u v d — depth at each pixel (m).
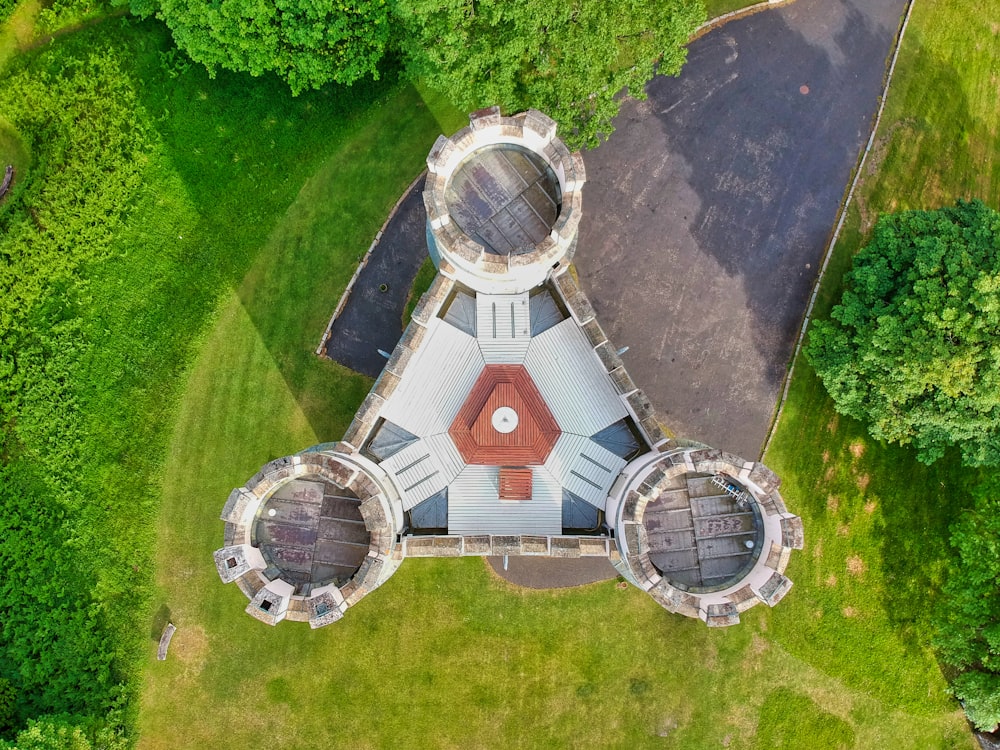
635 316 48.66
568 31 37.84
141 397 48.16
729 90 50.34
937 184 50.28
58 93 50.00
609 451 36.22
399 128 49.75
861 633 46.94
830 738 46.47
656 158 49.69
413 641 46.34
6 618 46.06
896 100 50.50
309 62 43.62
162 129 50.06
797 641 46.88
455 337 36.78
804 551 47.53
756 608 47.12
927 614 46.91
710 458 30.67
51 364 48.19
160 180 49.75
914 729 46.59
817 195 49.69
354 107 49.84
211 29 43.78
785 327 48.66
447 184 34.31
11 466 47.72
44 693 45.22
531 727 46.00
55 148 49.53
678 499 33.00
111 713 45.19
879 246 43.53
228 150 49.91
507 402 34.53
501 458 34.88
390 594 46.56
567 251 36.69
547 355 36.66
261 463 47.44
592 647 46.41
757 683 46.56
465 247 31.83
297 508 32.91
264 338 48.34
